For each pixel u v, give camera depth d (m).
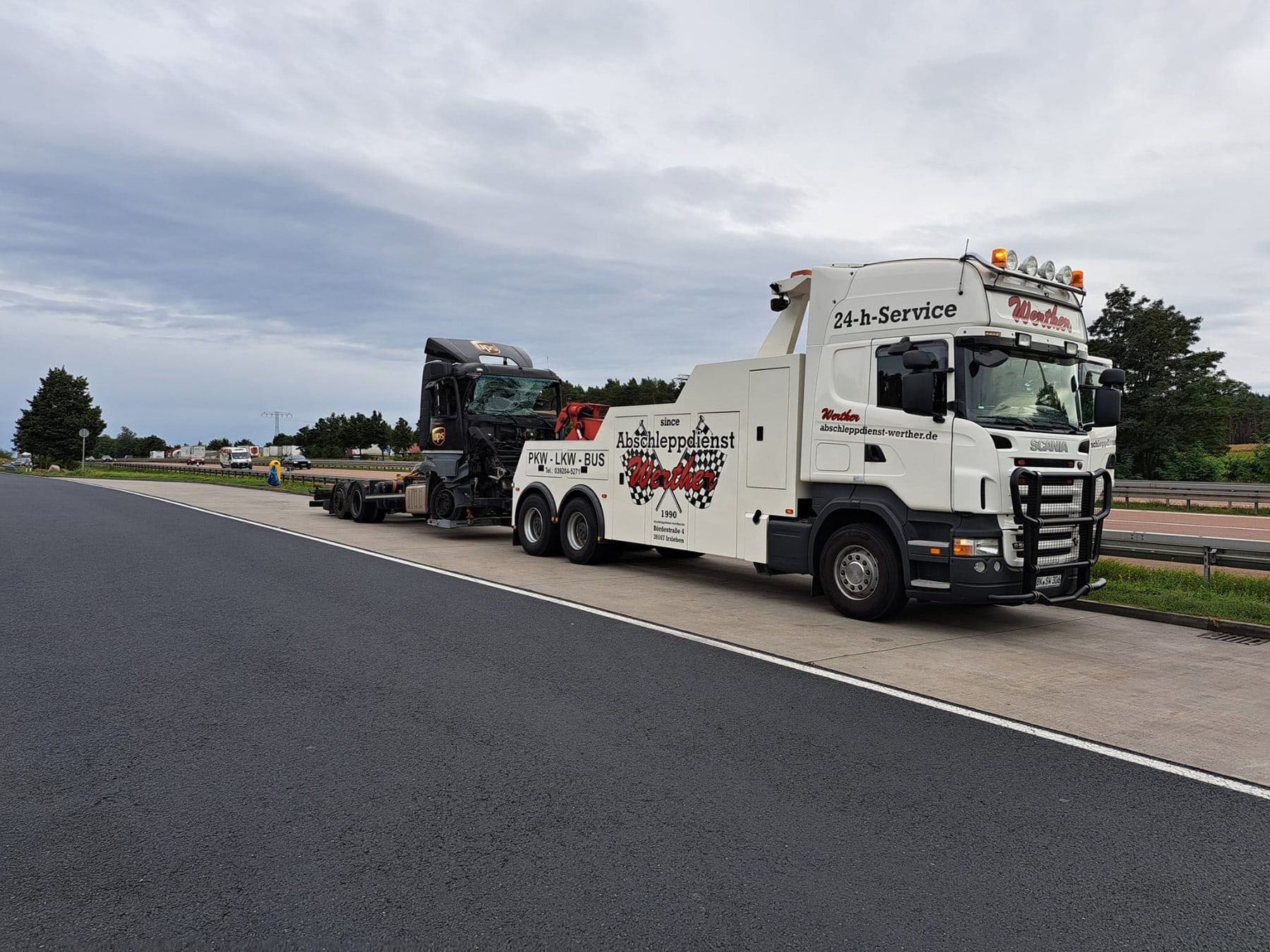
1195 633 8.41
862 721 5.38
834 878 3.35
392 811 3.91
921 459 8.05
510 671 6.41
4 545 14.30
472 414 15.72
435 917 3.00
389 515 21.98
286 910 3.04
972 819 3.94
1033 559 7.72
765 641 7.66
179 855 3.46
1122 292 44.06
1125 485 28.83
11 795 4.05
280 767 4.44
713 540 10.28
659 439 11.11
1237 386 41.66
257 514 21.89
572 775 4.38
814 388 9.05
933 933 2.96
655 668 6.60
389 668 6.46
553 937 2.89
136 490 35.28
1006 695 6.05
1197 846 3.70
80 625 7.93
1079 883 3.35
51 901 3.09
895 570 8.35
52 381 79.88
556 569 12.19
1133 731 5.30
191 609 8.73
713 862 3.46
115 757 4.55
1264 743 5.09
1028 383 8.29
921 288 8.27
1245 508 26.08
